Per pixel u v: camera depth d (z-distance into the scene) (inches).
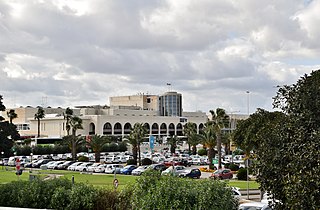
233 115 5649.6
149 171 593.0
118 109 5689.0
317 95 438.6
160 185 545.3
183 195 532.1
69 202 674.8
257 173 459.5
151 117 5575.8
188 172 1977.1
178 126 5866.1
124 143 4281.5
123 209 652.7
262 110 1110.4
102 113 5792.3
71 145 3449.8
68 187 714.2
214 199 534.0
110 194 681.6
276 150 445.7
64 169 2628.0
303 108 441.1
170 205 523.8
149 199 537.3
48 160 2950.3
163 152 4087.1
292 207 381.4
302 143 418.9
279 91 477.7
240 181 1857.8
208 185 549.3
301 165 390.3
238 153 3651.6
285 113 475.5
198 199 529.0
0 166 2854.3
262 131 516.7
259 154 464.8
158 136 5492.1
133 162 2896.2
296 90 461.1
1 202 698.8
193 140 3922.2
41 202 687.7
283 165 431.5
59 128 5280.5
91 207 666.2
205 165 2930.6
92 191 686.5
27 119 5890.8
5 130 2130.9
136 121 5398.6
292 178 392.5
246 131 1122.7
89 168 2439.7
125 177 2055.9
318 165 373.7
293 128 445.1
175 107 6540.4
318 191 364.8
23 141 4424.2
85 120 5098.4
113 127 5201.8
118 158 3240.7
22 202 689.6
